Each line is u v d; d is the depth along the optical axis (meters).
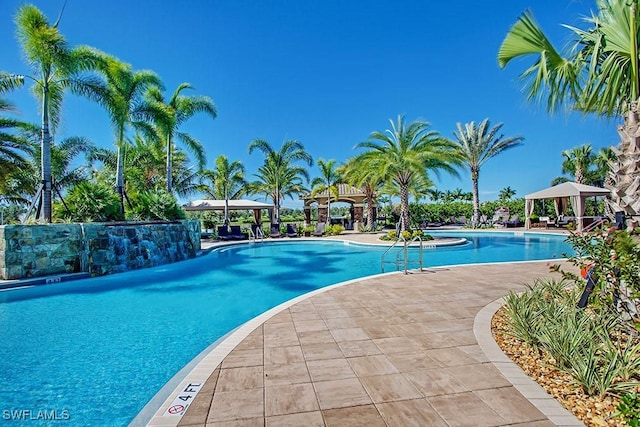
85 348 4.57
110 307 6.66
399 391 2.67
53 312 6.32
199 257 13.65
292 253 15.05
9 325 5.54
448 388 2.69
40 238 8.58
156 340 4.87
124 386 3.51
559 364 2.96
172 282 9.05
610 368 2.58
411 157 16.44
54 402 3.22
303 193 30.84
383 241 17.45
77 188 11.02
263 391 2.71
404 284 6.71
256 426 2.26
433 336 3.86
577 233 4.05
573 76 4.43
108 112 12.20
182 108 17.52
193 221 14.54
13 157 15.50
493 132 24.58
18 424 2.86
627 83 3.96
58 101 11.19
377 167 18.52
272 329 4.18
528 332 3.51
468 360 3.20
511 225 25.69
